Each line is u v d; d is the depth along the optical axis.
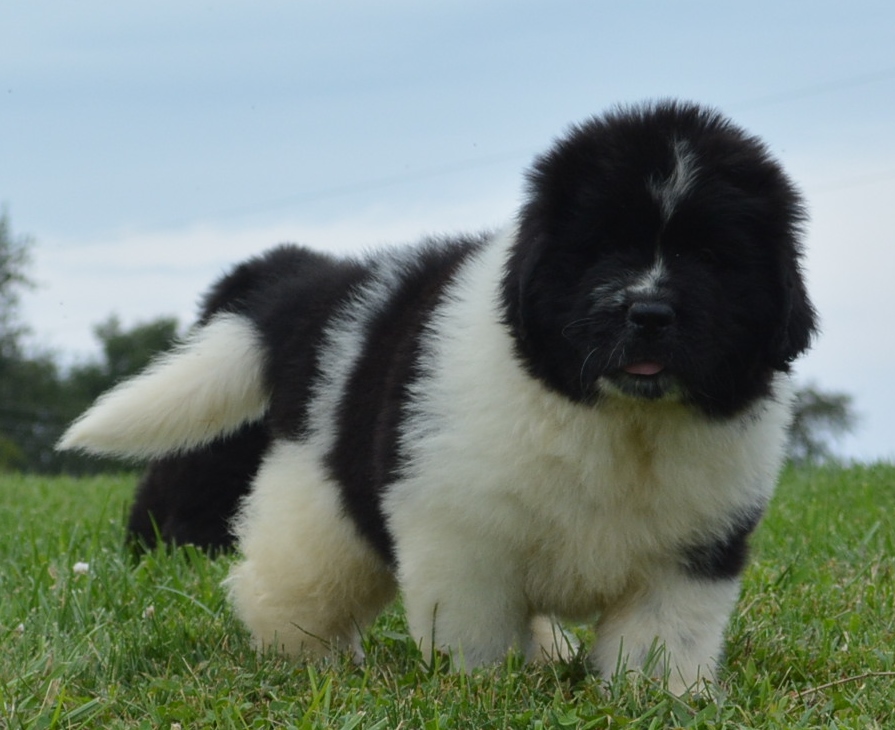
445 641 2.06
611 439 2.00
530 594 2.09
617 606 2.08
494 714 1.95
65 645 2.14
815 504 2.99
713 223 1.99
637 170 2.00
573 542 2.04
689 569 2.05
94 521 2.93
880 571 2.47
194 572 2.54
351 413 2.15
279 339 2.27
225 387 2.27
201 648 2.18
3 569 2.51
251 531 2.24
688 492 2.02
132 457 2.35
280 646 2.20
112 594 2.34
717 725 1.94
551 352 2.00
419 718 1.94
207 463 2.67
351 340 2.19
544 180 2.03
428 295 2.15
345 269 2.29
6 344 16.05
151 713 1.96
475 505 2.02
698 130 2.03
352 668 2.14
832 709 2.00
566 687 2.05
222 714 1.95
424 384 2.06
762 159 2.03
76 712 1.96
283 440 2.23
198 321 2.52
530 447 2.00
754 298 2.00
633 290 1.97
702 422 2.01
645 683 2.00
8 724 1.93
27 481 4.47
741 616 2.26
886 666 2.11
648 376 1.97
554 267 2.01
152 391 2.27
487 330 2.04
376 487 2.10
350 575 2.19
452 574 2.04
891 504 2.98
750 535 2.08
